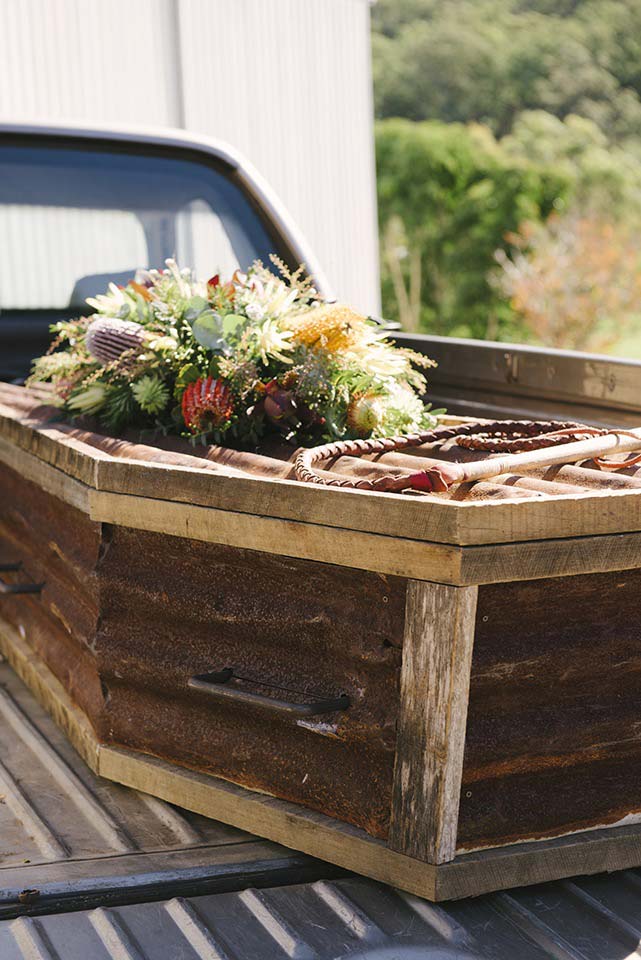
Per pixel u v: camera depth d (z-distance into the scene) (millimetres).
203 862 1494
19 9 6836
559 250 13547
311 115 8047
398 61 21422
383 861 1434
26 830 1593
